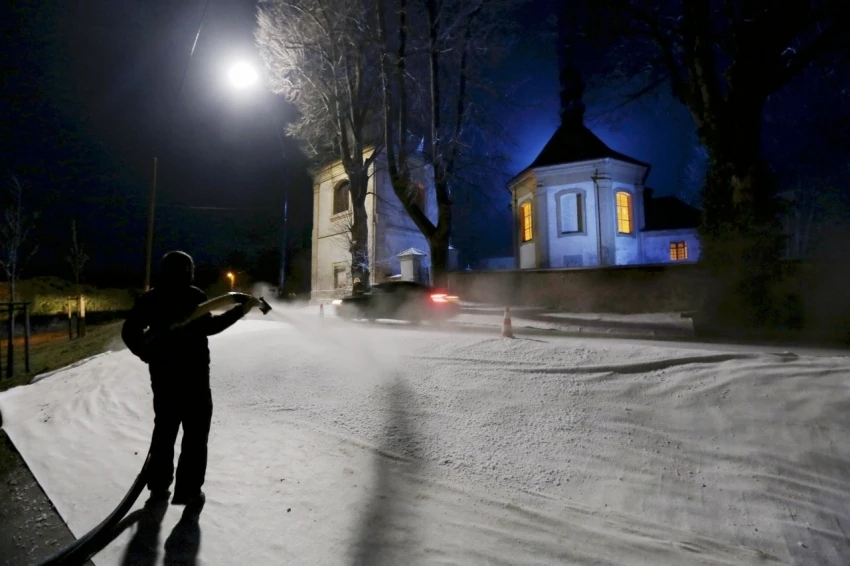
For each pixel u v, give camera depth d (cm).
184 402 291
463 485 318
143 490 329
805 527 262
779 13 991
